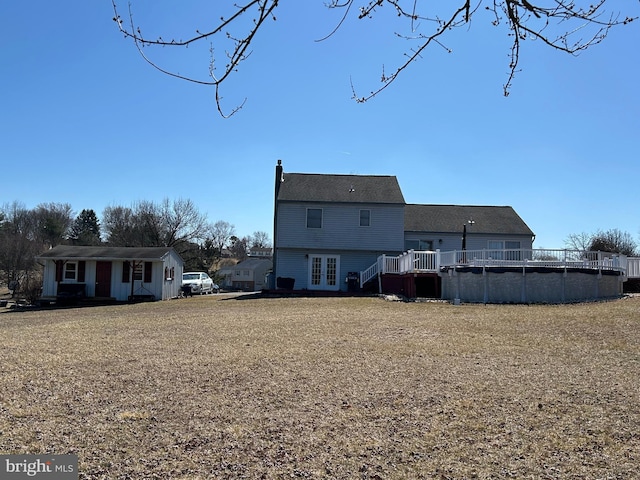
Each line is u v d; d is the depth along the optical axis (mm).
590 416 6289
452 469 4848
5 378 8344
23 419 6312
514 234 32500
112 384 7953
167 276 30781
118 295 29578
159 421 6242
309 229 30000
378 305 20328
